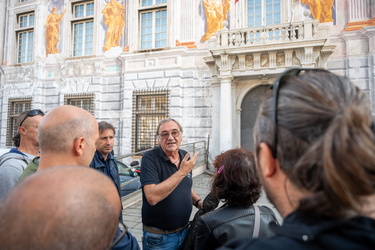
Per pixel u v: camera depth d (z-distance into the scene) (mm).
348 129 428
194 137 10648
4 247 417
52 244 426
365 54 8891
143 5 12086
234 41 9641
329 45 8789
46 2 13750
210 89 10656
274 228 568
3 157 1942
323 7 9539
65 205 456
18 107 14016
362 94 504
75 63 12734
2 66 14203
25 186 480
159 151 2225
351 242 421
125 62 11797
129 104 11578
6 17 14719
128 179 5836
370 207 467
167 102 10945
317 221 472
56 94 13078
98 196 523
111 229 550
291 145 507
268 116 592
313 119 474
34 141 2223
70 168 560
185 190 2158
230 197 1425
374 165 404
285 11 10070
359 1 9102
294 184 512
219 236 1304
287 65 8984
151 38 11914
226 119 9664
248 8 10672
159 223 2033
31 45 14219
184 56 11070
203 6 11062
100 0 12570
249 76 9758
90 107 12531
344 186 416
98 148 2613
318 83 527
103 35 12484
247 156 1488
